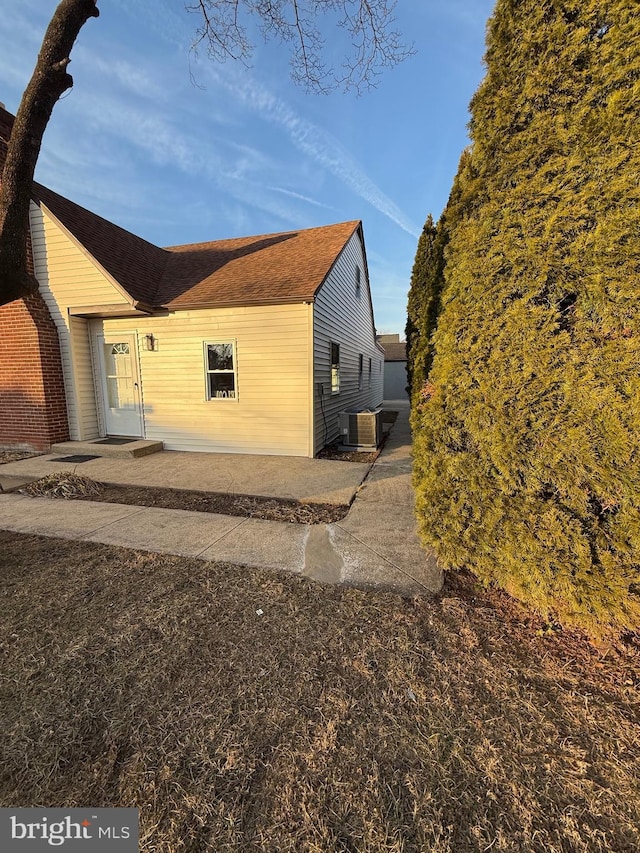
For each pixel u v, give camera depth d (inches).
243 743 59.8
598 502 78.1
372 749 58.7
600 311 74.0
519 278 83.2
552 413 80.1
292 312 270.4
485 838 46.8
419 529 108.0
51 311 296.0
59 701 67.9
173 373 300.0
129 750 58.8
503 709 66.1
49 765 56.4
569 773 54.9
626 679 72.8
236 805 50.7
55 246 287.4
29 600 99.8
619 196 70.6
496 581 96.0
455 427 96.4
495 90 86.7
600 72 72.5
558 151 78.0
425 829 47.8
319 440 299.6
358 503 181.2
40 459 269.3
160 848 45.9
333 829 47.8
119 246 329.4
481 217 89.0
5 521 158.4
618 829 47.9
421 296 303.0
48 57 107.0
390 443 356.8
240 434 292.8
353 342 450.6
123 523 156.2
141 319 301.3
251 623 90.4
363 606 97.1
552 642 83.7
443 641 84.0
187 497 193.6
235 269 328.8
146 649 81.5
